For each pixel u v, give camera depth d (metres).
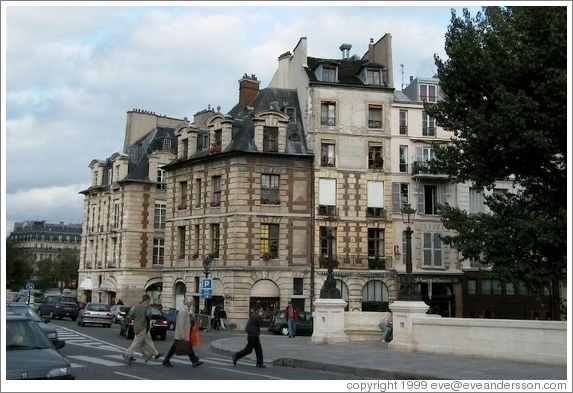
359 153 48.34
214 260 47.06
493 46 26.50
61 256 119.19
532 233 25.23
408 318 22.91
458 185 49.62
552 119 24.19
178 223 51.09
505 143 25.62
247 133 47.56
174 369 17.30
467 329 20.67
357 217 47.53
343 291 46.72
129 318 30.33
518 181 28.97
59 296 52.62
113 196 62.25
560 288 48.66
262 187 46.72
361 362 18.61
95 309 42.00
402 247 47.94
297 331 38.44
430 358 19.88
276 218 46.44
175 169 52.03
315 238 46.69
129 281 58.31
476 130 26.41
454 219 28.08
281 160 47.03
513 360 18.98
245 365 19.52
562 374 15.55
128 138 64.81
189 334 18.09
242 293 45.19
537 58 24.75
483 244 26.83
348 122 48.53
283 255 46.19
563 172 26.28
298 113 49.84
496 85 26.22
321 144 47.91
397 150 49.00
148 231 59.69
